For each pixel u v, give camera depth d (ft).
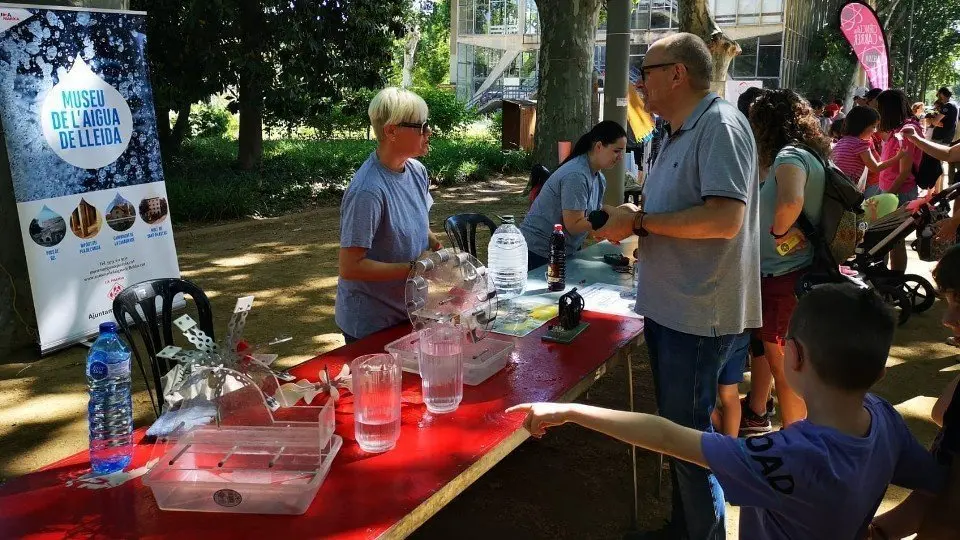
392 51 49.96
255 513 5.29
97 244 17.39
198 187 35.88
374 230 9.06
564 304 9.43
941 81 147.84
